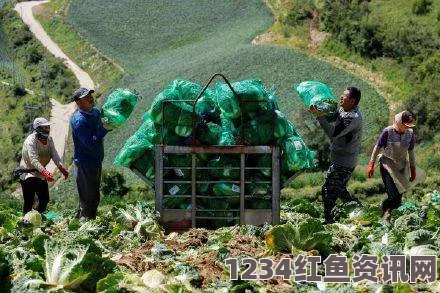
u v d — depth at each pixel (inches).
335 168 360.5
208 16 4372.5
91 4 5039.4
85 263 207.2
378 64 2630.4
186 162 330.0
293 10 3474.4
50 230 307.7
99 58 4266.7
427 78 2369.6
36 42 4776.1
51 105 3821.4
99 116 350.9
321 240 249.9
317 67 2837.1
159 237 299.6
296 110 2568.9
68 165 2709.2
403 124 362.6
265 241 267.0
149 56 4153.5
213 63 3250.5
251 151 325.4
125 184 1745.8
